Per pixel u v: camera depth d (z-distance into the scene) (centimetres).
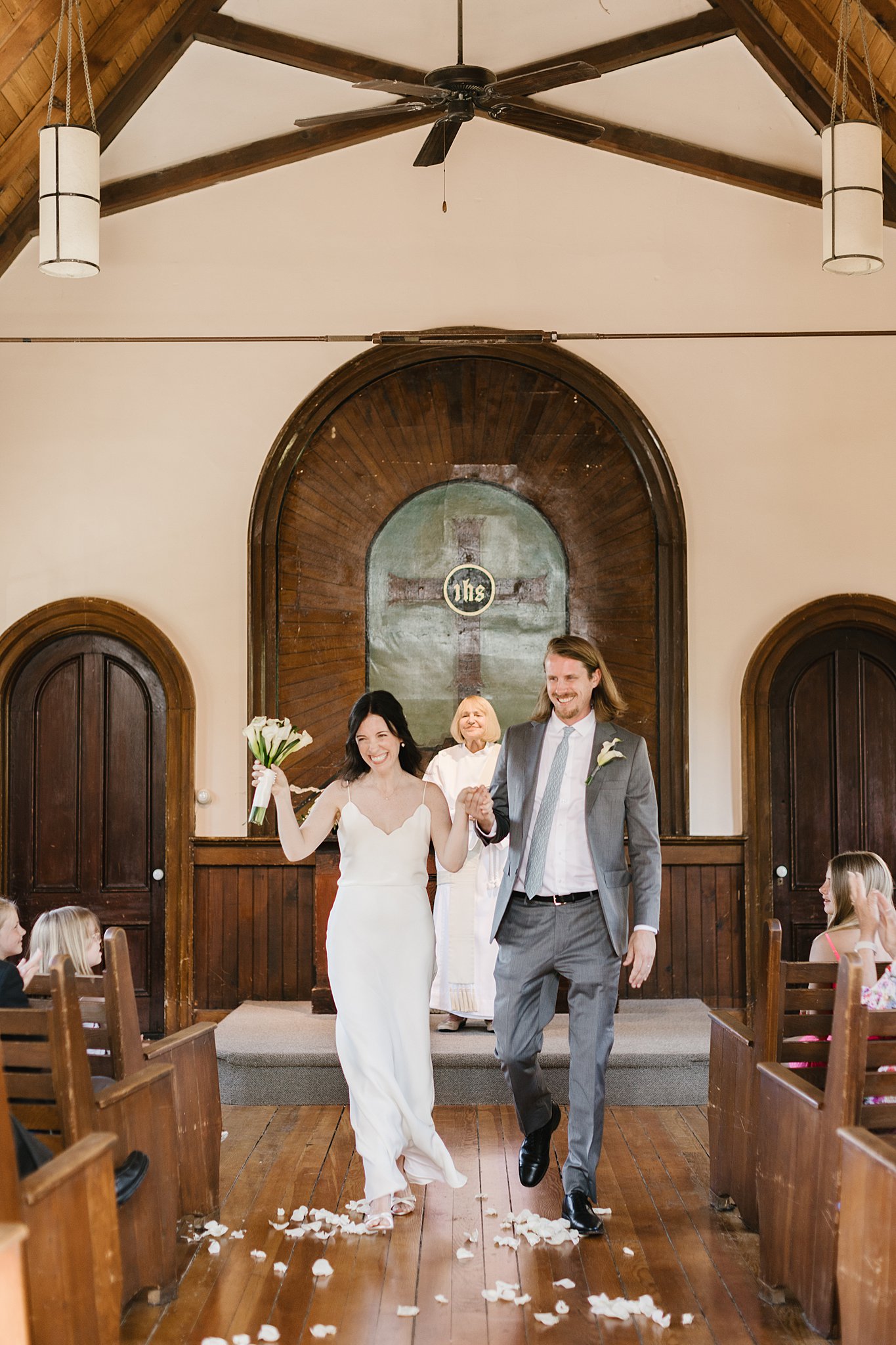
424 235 742
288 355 743
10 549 740
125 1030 342
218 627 739
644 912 391
